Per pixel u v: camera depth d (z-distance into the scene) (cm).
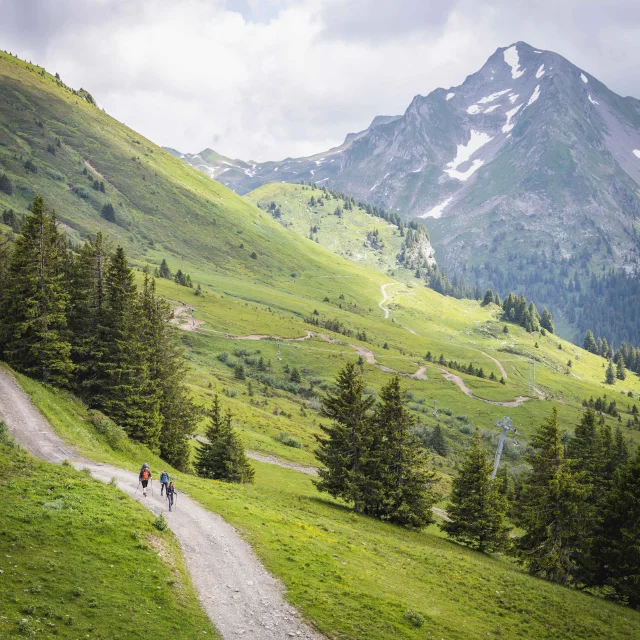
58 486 3052
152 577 2466
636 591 5053
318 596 2720
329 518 5081
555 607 3866
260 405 13562
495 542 6075
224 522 3484
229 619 2364
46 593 2102
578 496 5278
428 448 14512
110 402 5716
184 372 6831
